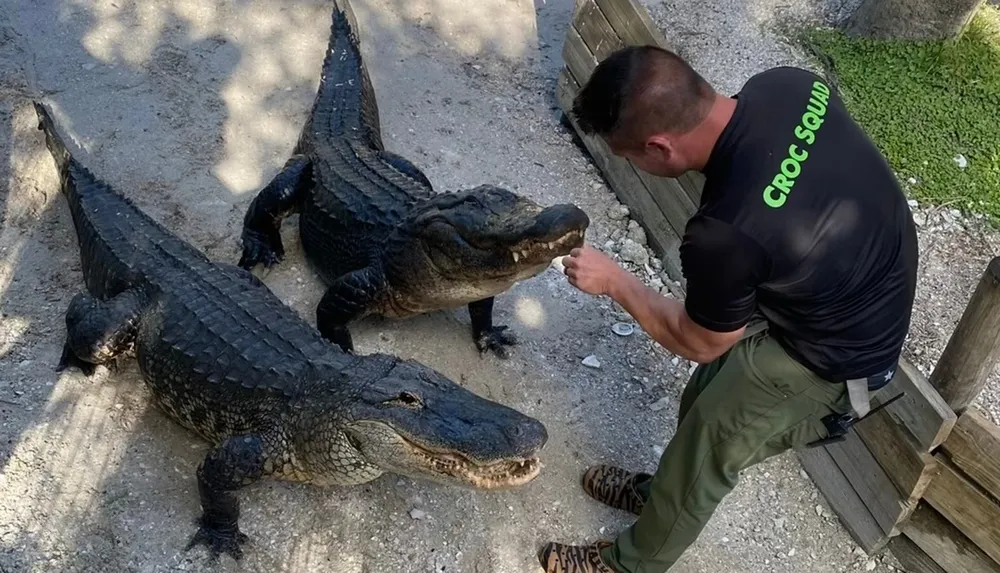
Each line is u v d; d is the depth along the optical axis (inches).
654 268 199.5
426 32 248.8
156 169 193.6
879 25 250.7
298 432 131.3
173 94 212.4
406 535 140.9
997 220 207.6
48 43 218.5
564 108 228.5
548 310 184.7
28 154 190.9
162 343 143.7
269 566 134.4
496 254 141.0
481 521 145.1
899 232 105.0
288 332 144.5
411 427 122.3
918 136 223.1
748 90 103.0
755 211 95.0
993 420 172.2
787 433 119.2
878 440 143.8
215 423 140.8
